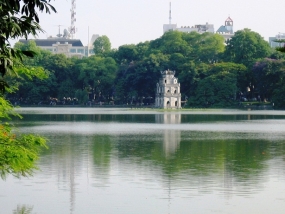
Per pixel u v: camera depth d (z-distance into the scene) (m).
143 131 124.00
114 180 57.88
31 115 199.25
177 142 97.75
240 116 190.38
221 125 144.12
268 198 49.94
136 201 48.94
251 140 101.94
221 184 55.81
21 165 32.84
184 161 71.62
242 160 72.62
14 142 34.44
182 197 50.47
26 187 53.78
